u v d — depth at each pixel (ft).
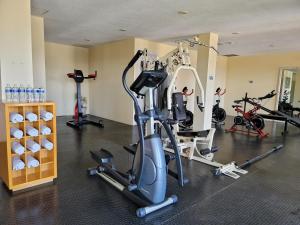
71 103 26.96
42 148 8.95
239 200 8.39
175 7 12.35
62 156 12.29
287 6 11.81
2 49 9.92
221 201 8.27
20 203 7.55
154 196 7.46
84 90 27.73
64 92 26.25
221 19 14.39
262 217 7.36
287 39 19.89
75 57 26.66
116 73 23.62
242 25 15.74
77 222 6.72
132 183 8.08
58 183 9.12
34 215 6.95
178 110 11.82
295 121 19.89
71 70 26.48
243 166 11.78
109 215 7.13
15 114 8.26
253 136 19.26
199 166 11.68
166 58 11.56
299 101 32.04
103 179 9.59
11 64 10.17
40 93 8.93
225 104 33.83
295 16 13.47
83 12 13.60
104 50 25.04
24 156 8.77
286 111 27.43
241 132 20.66
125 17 14.44
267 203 8.25
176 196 8.13
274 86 29.04
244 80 31.73
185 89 21.13
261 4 11.58
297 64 27.12
